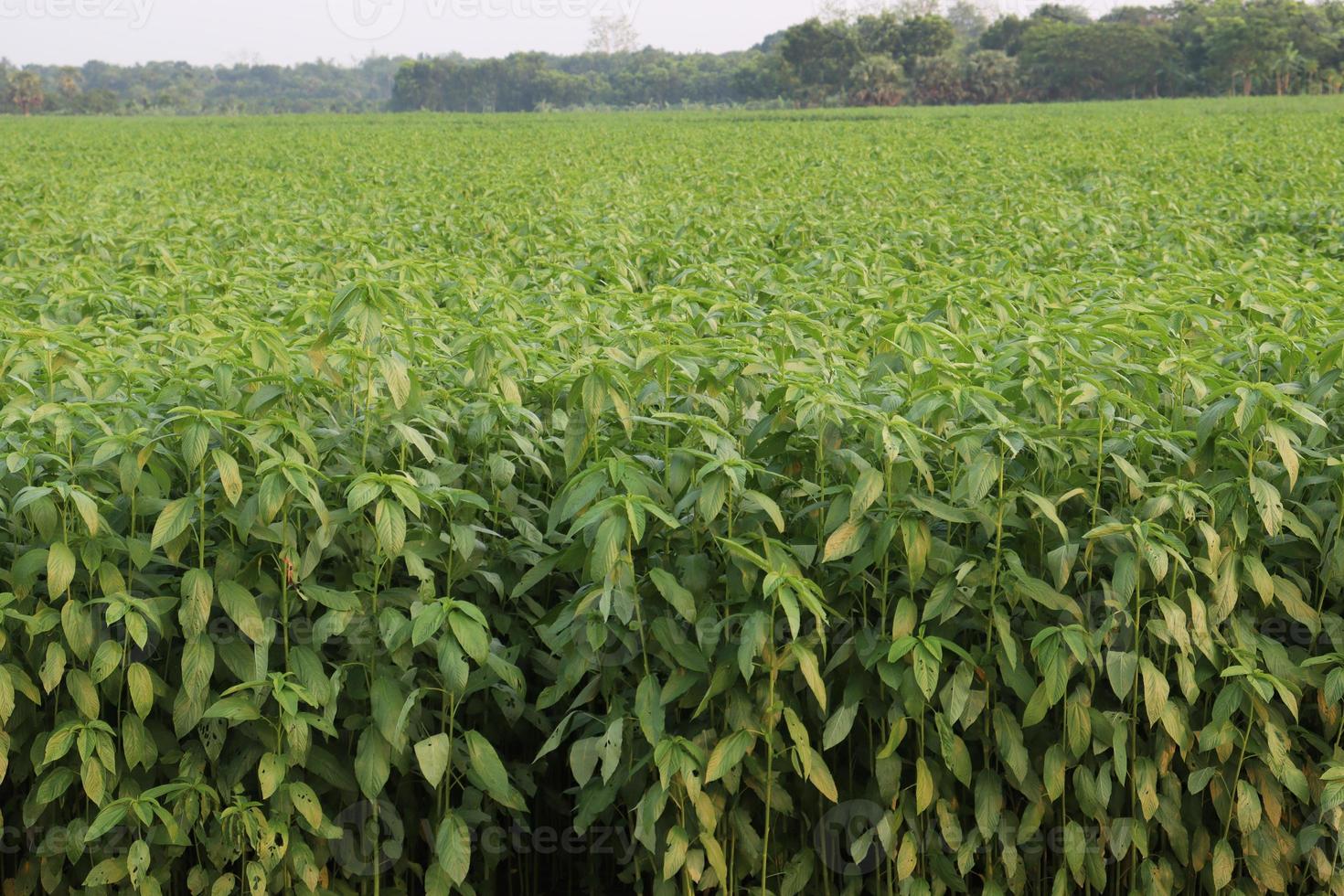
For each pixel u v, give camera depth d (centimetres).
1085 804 319
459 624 289
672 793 311
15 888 333
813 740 333
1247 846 332
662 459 348
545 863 386
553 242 859
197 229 1037
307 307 411
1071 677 327
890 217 1027
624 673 328
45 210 1174
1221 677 321
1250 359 400
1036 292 576
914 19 11900
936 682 295
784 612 315
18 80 14712
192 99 16712
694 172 1823
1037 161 1836
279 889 320
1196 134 2620
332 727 301
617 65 15275
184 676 294
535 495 379
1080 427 347
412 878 357
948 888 349
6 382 399
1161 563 293
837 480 342
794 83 12056
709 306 538
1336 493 333
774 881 345
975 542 331
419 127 5284
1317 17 11412
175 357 451
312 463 315
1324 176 1467
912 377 369
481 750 304
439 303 634
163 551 322
